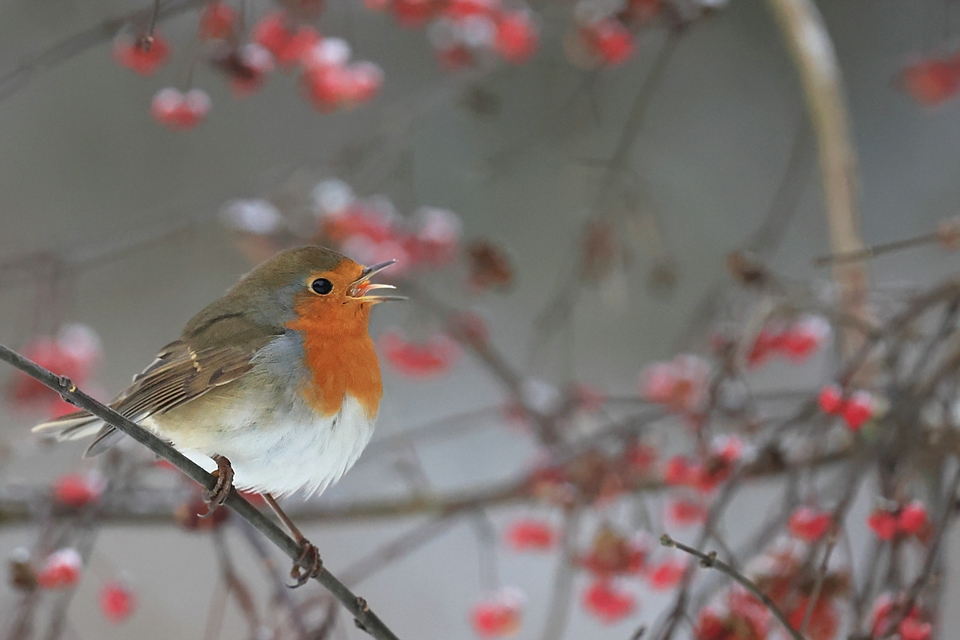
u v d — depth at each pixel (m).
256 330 7.89
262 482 7.89
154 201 15.02
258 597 13.77
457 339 10.92
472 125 14.23
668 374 9.84
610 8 9.84
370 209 10.66
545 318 10.66
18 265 10.48
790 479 8.20
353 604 6.96
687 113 14.74
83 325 14.66
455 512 9.88
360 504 10.55
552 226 14.41
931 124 14.56
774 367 14.16
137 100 15.05
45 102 15.05
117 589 9.16
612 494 9.09
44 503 9.11
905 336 8.20
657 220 10.84
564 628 13.30
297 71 15.29
